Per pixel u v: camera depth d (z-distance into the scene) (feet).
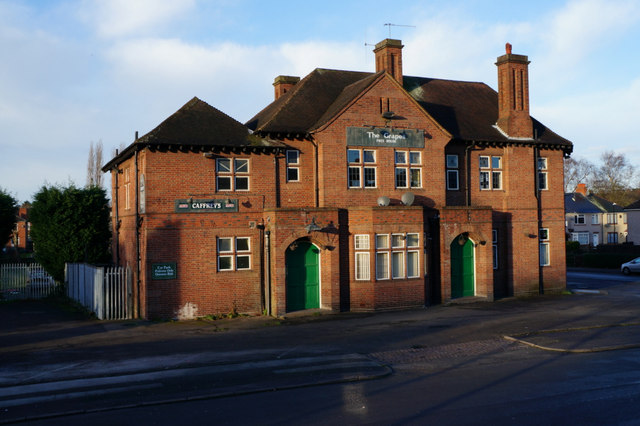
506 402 33.37
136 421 30.71
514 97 87.66
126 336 56.24
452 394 35.32
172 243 66.54
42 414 31.65
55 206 95.25
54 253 94.43
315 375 40.27
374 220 70.90
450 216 76.95
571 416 30.53
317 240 69.97
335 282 70.23
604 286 101.86
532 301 79.92
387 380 39.27
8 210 119.96
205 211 68.03
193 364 43.65
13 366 43.50
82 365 43.60
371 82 75.15
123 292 69.31
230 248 69.56
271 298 69.26
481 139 83.25
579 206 230.48
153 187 65.87
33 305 86.79
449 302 76.48
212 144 67.26
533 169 87.92
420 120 78.33
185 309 66.85
